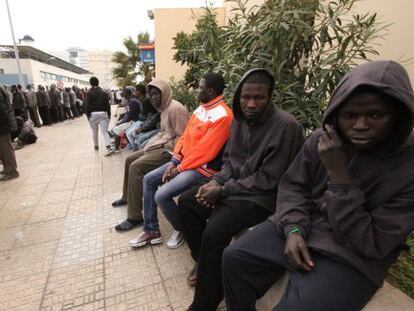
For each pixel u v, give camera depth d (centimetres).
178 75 820
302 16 221
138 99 571
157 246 241
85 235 262
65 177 430
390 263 110
